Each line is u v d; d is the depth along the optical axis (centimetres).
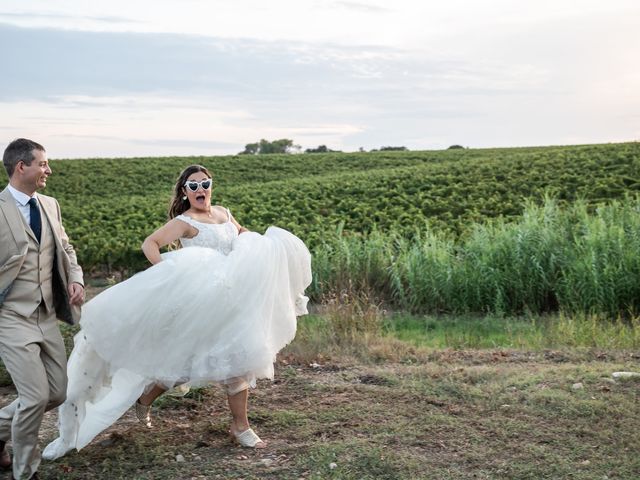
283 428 570
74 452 529
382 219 2194
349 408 609
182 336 483
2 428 477
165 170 4572
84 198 3675
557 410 588
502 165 3155
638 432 535
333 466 481
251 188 3316
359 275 1448
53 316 479
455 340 964
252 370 491
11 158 461
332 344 891
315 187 3127
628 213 1558
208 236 520
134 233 2125
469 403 616
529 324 1148
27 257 460
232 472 479
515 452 507
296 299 555
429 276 1364
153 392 559
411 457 496
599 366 724
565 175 2569
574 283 1273
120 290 486
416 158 4816
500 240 1458
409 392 651
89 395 510
